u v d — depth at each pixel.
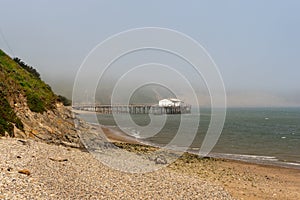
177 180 17.95
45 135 26.19
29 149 17.98
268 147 45.34
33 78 40.34
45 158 16.73
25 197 10.12
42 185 11.81
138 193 14.07
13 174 12.12
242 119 144.38
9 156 15.05
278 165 30.23
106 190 13.57
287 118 155.88
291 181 23.30
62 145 25.92
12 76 33.53
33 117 28.25
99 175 16.02
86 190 12.90
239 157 34.91
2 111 23.08
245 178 23.03
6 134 21.25
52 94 40.91
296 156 36.91
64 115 37.97
